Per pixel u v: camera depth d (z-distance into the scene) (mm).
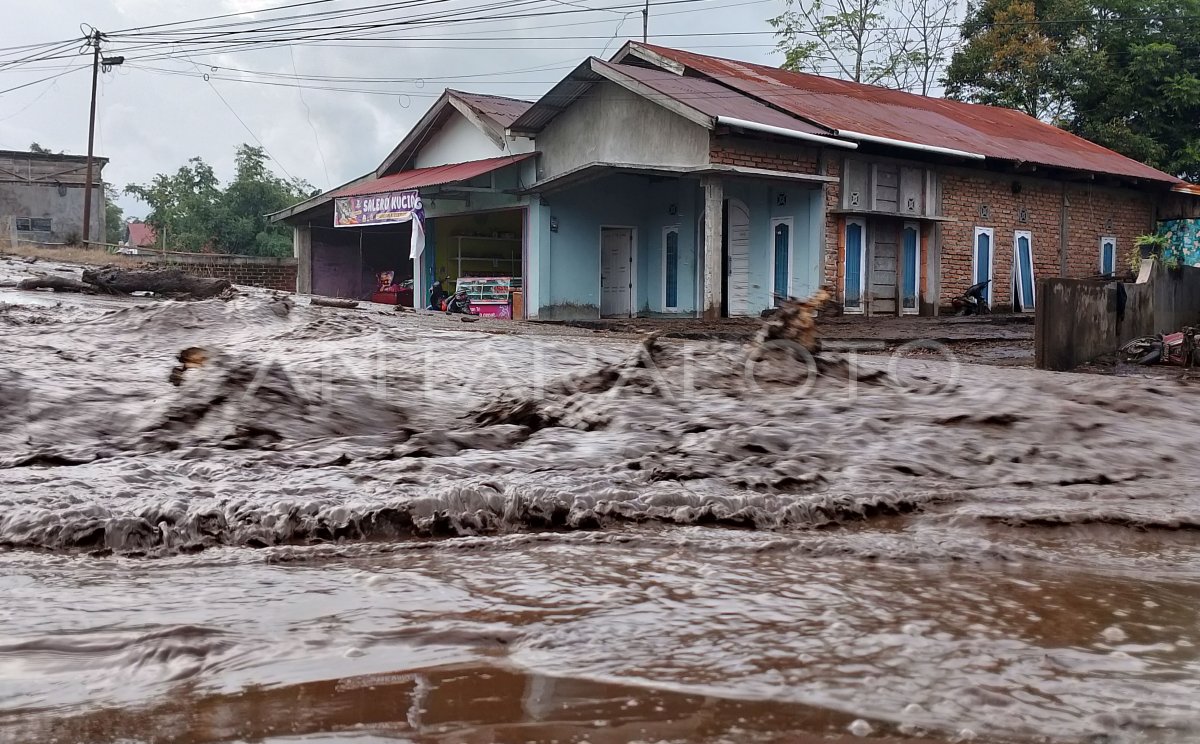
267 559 2312
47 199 33219
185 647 1620
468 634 1705
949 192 17859
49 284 12602
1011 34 28609
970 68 29078
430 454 3568
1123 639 1725
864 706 1384
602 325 13750
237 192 42656
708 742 1249
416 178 20922
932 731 1299
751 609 1887
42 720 1324
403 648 1638
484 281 19594
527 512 2758
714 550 2441
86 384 4410
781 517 2812
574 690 1438
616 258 19469
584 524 2729
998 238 18766
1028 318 15555
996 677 1509
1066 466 3625
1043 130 23109
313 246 24422
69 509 2545
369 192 19672
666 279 18938
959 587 2100
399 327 8523
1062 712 1372
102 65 27016
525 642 1675
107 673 1517
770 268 16828
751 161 15445
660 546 2482
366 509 2621
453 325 10789
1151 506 3020
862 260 16641
